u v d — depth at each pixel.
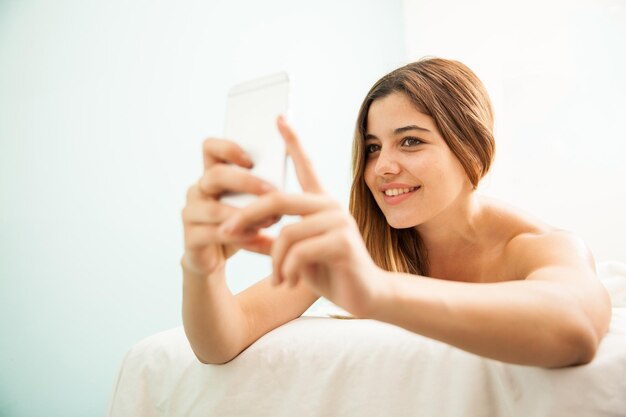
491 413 0.46
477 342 0.35
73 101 1.21
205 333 0.54
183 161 1.47
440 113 0.79
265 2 1.83
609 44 1.91
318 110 2.03
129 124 1.33
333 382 0.53
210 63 1.58
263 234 0.37
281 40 1.88
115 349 1.23
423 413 0.48
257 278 1.66
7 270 1.05
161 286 1.36
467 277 0.92
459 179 0.82
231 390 0.57
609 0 1.93
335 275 0.31
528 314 0.36
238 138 0.40
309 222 0.30
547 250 0.63
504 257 0.81
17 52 1.12
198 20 1.56
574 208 1.92
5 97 1.08
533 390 0.42
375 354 0.52
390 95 0.80
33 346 1.08
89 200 1.22
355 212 0.97
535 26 2.10
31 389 1.06
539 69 2.06
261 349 0.58
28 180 1.11
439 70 0.84
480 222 0.87
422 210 0.80
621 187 1.84
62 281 1.14
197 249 0.44
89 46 1.27
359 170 0.90
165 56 1.45
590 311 0.41
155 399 0.62
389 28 2.56
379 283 0.33
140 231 1.32
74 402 1.14
